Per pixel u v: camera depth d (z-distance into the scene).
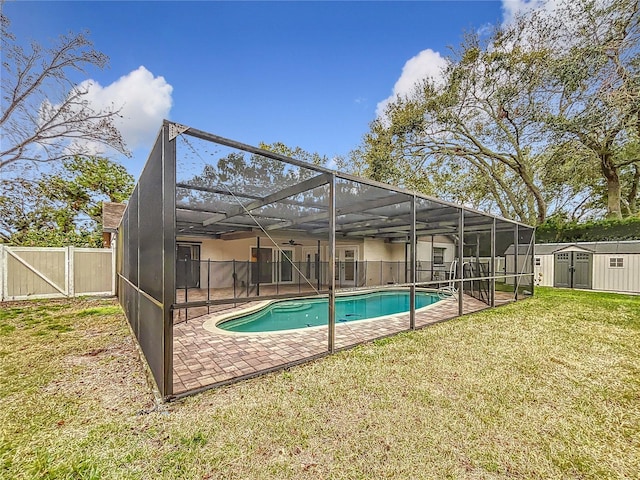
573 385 3.50
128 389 3.37
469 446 2.42
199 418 2.79
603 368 4.00
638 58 11.59
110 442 2.43
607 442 2.50
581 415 2.88
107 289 11.33
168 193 3.13
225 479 2.07
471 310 8.24
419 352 4.63
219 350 4.77
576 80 12.39
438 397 3.19
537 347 4.88
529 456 2.32
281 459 2.26
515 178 19.12
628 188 17.59
